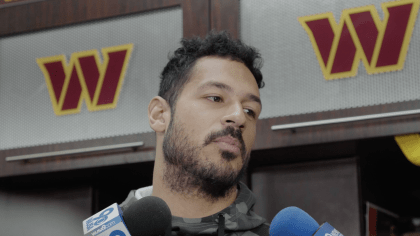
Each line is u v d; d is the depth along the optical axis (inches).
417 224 64.2
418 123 48.3
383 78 50.6
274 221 31.3
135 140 55.6
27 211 61.9
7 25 62.2
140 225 29.2
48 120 59.3
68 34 60.7
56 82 60.0
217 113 34.2
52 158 57.8
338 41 52.4
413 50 50.5
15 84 61.3
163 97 37.2
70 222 60.6
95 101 58.2
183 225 33.9
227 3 55.7
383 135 48.9
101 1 59.6
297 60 53.2
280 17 54.5
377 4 51.9
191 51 37.6
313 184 54.1
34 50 61.5
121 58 58.2
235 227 34.6
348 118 49.6
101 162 56.1
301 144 50.8
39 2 61.8
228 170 33.5
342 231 52.0
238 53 37.2
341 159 53.8
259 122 52.4
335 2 53.1
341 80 51.7
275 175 55.6
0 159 59.4
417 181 60.1
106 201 62.4
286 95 52.6
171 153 34.6
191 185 34.2
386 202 62.9
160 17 57.9
